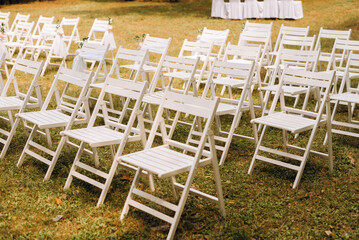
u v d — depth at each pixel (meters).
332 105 6.45
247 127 5.54
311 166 4.31
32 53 10.10
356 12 16.03
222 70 4.96
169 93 3.56
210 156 3.25
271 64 8.44
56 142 4.98
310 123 4.04
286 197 3.66
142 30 14.50
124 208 3.35
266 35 7.08
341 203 3.52
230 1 16.25
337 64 9.16
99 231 3.16
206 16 17.23
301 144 4.88
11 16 18.84
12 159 4.52
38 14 19.33
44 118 4.30
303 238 3.06
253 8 16.08
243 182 3.99
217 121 4.93
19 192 3.77
